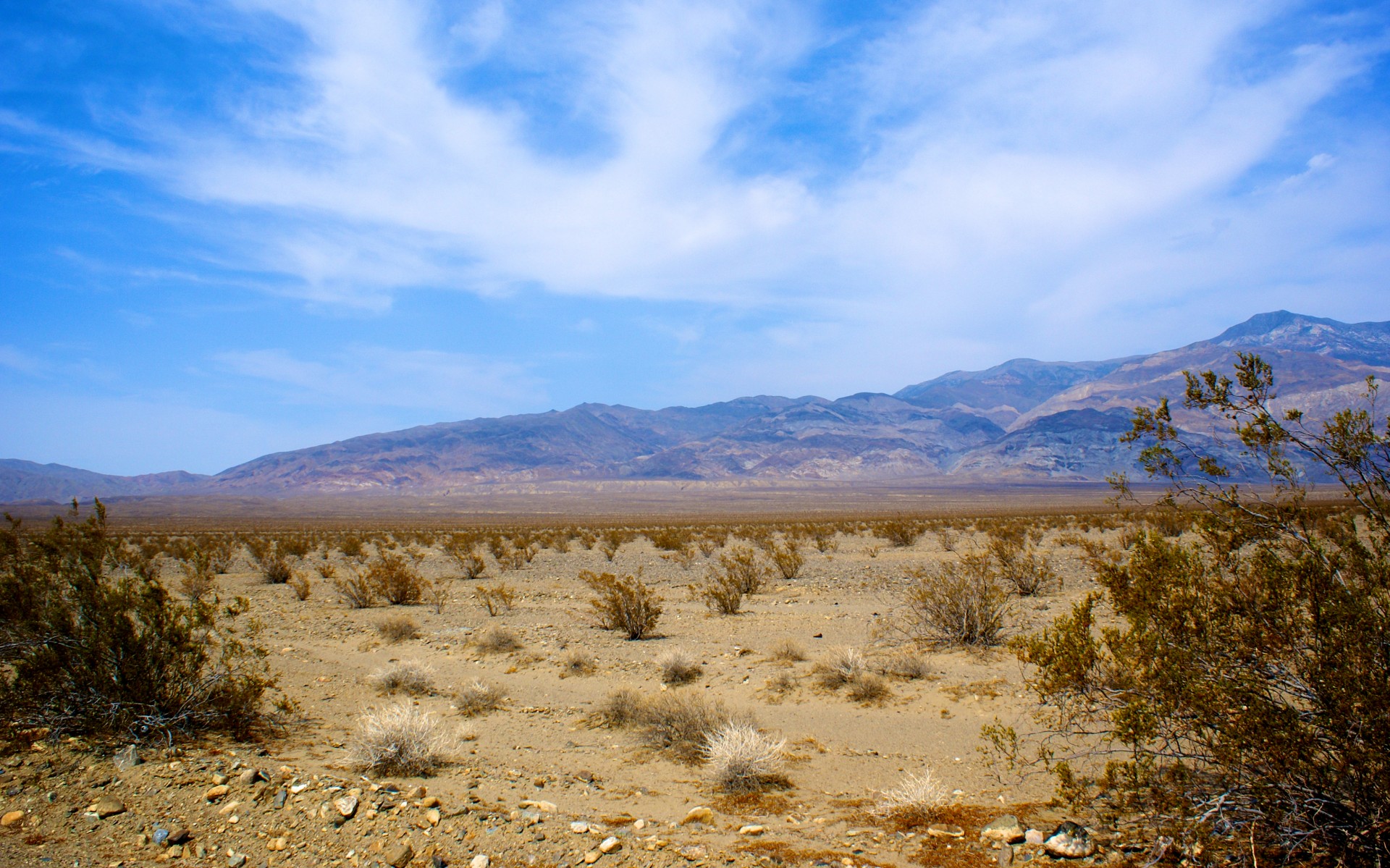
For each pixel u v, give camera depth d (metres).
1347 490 5.18
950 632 14.37
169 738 7.55
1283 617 4.95
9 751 6.95
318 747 8.54
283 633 17.92
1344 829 4.60
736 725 8.58
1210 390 5.83
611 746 9.17
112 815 5.96
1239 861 4.95
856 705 10.59
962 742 8.77
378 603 24.11
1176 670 5.00
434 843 5.72
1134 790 5.38
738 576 24.62
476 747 9.04
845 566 31.66
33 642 7.73
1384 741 4.46
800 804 7.02
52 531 8.84
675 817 6.73
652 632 17.44
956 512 106.50
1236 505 5.48
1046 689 5.86
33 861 5.20
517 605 22.88
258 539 58.06
